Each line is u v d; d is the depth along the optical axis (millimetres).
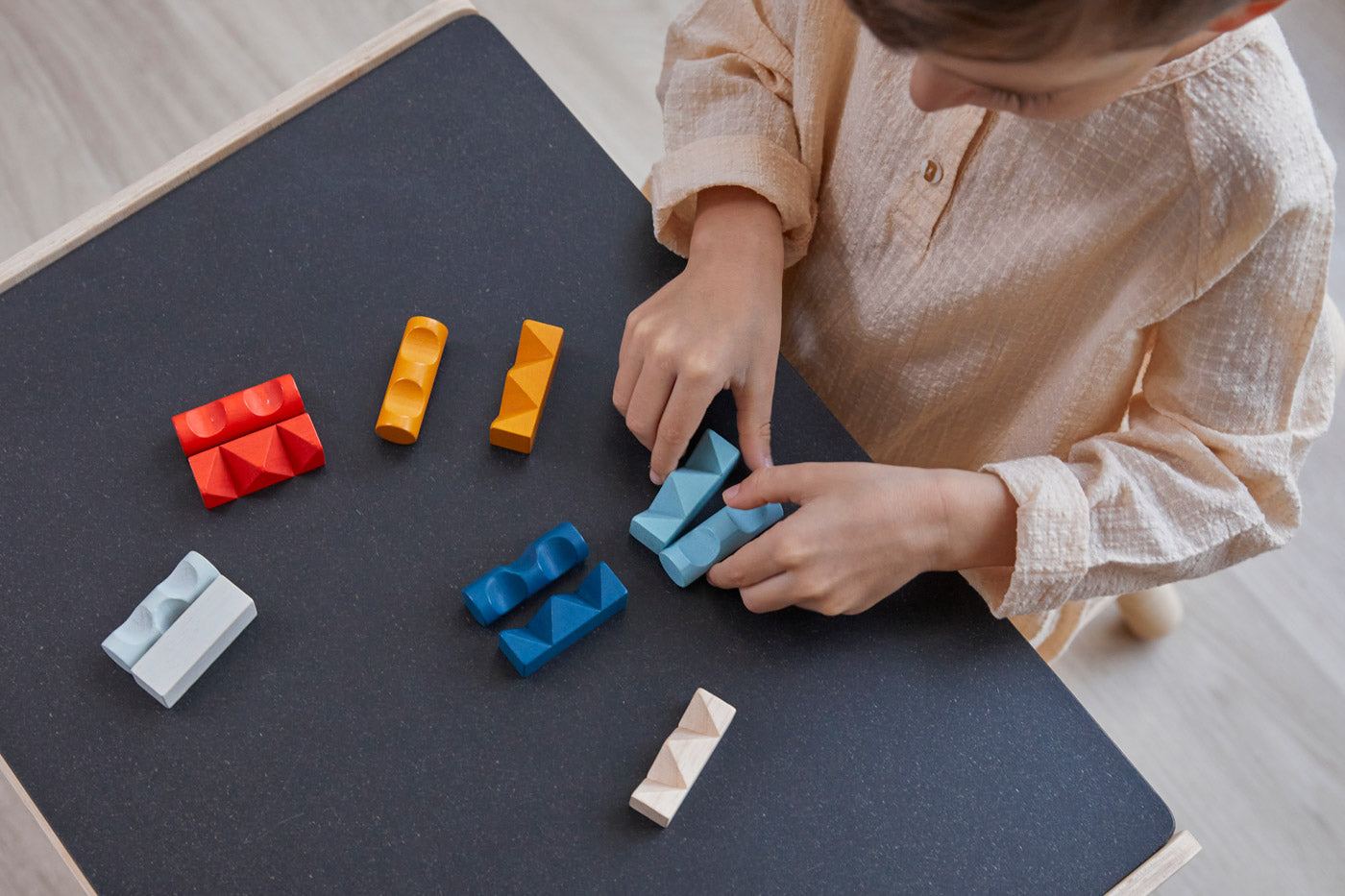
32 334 646
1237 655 1369
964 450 883
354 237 689
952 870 584
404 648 595
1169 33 412
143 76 1516
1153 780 1302
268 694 579
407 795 566
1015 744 610
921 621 634
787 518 634
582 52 1599
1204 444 660
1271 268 610
